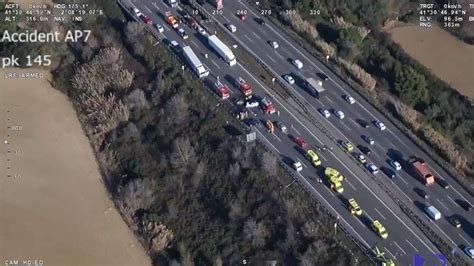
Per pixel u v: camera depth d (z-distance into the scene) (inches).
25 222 6692.9
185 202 6722.4
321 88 7386.8
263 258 6171.3
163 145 7145.7
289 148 6939.0
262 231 6294.3
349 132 7081.7
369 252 6067.9
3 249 6466.5
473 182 6619.1
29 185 7037.4
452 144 6919.3
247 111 7298.2
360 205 6437.0
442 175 6663.4
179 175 6879.9
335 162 6811.0
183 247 6338.6
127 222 6658.5
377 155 6860.2
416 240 6161.4
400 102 7347.4
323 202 6466.5
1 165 7214.6
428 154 6825.8
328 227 6264.8
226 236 6382.9
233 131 7121.1
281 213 6387.8
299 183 6619.1
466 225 6274.6
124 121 7406.5
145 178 6840.6
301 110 7303.2
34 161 7258.9
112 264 6323.8
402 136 7012.8
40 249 6461.6
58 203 6870.1
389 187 6589.6
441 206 6422.2
